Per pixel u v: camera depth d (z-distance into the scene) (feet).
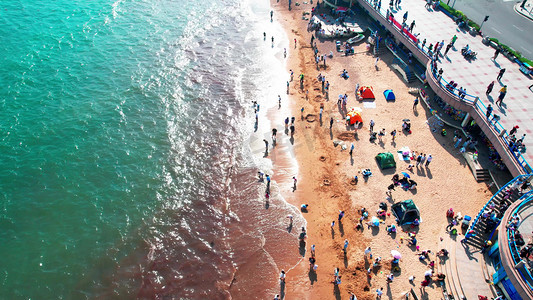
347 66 185.78
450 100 135.23
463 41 164.35
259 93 175.01
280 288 100.94
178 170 136.77
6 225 114.93
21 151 137.59
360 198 122.62
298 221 118.21
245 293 100.42
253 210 122.83
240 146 147.54
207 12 247.70
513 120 122.72
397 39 187.21
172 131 152.76
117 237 114.01
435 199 119.24
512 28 173.27
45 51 190.70
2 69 174.60
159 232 116.16
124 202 124.26
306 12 243.19
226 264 107.65
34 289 100.27
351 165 134.62
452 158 132.67
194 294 100.53
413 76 171.94
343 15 222.07
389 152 135.33
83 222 117.39
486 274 94.94
